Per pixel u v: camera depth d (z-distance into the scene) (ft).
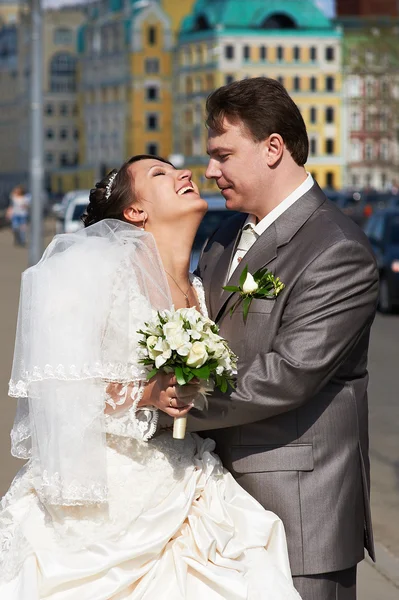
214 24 322.14
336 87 322.55
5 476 22.57
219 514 10.69
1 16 504.43
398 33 274.77
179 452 10.94
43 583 10.28
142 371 10.46
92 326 10.36
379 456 26.07
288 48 321.32
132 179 11.54
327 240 10.88
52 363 10.30
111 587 10.27
